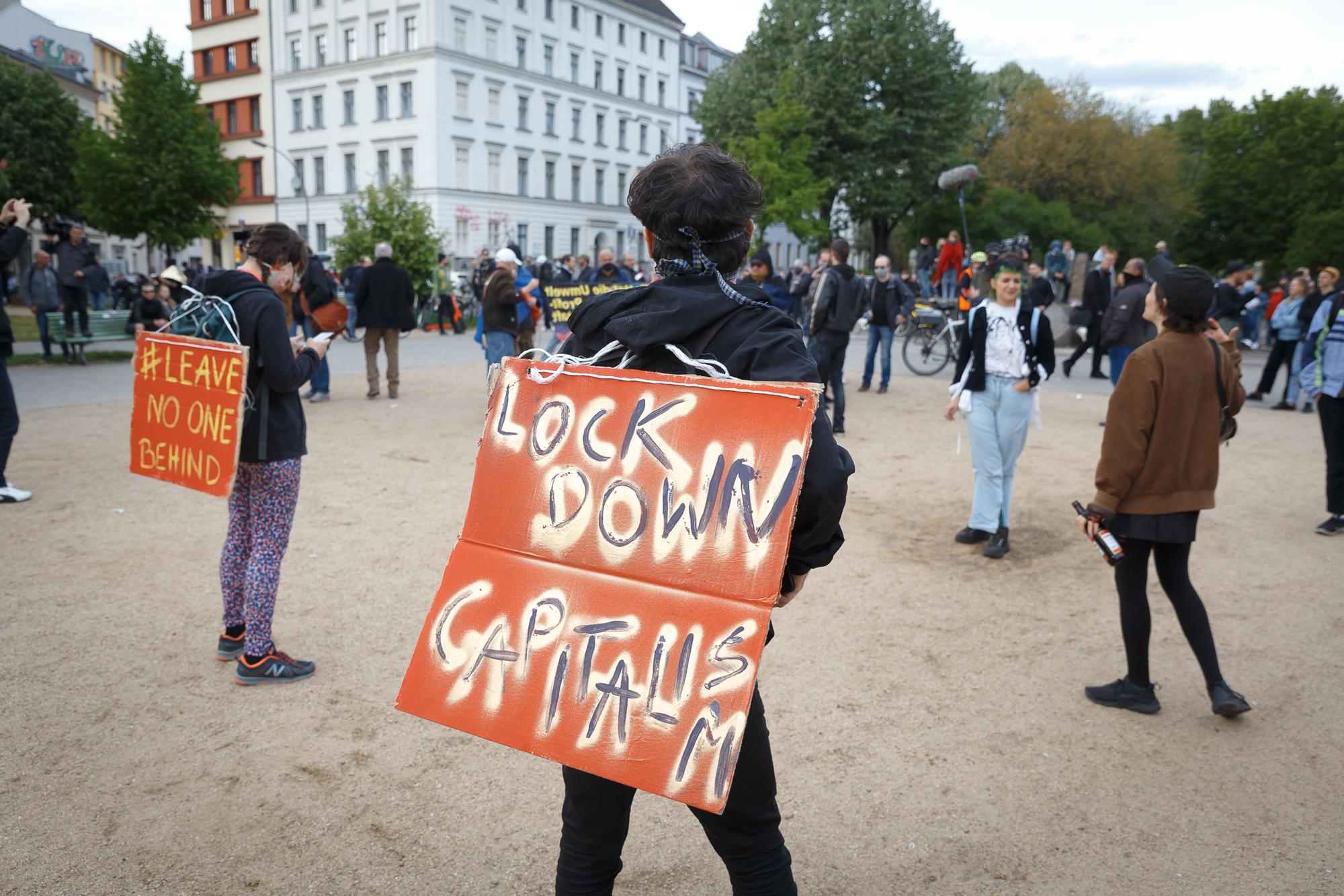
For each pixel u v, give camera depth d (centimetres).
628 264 1220
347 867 248
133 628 403
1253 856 258
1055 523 607
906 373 1483
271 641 357
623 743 156
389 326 1064
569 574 165
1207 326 343
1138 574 342
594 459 166
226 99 5472
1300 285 1118
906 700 352
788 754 311
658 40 6041
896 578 492
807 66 3638
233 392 320
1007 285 515
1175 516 324
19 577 461
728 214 164
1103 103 4659
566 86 5306
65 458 727
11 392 595
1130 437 320
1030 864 254
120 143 2477
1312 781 297
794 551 159
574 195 5503
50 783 283
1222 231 4069
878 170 3700
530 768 302
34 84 3759
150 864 247
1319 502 670
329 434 860
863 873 249
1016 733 327
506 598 169
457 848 257
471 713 167
